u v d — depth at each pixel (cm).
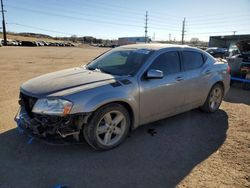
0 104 588
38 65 1530
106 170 322
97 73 408
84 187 287
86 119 336
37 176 305
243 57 931
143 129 456
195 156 363
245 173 322
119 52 476
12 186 285
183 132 448
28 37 10412
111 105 359
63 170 319
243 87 880
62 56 2494
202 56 524
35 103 339
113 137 381
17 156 348
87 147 379
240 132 454
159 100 421
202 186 293
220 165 340
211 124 491
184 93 467
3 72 1155
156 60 424
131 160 347
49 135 333
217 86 555
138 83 388
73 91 335
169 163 342
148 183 297
